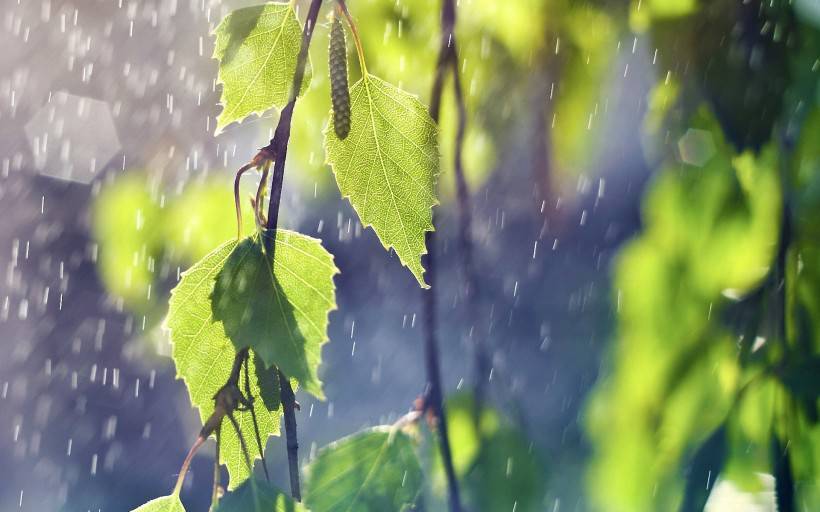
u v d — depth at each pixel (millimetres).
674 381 916
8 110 1743
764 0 921
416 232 776
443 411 836
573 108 963
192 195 912
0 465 3137
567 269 1953
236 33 779
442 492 850
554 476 871
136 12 1007
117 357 2752
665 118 935
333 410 3045
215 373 771
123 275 906
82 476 3023
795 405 880
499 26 978
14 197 1930
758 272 923
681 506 874
